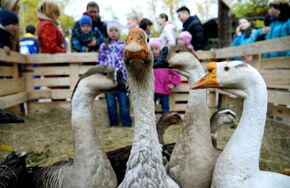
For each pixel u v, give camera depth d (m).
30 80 6.36
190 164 2.05
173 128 5.21
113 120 5.44
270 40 4.50
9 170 2.20
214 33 11.32
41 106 6.53
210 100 6.63
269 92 4.80
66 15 17.42
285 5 4.80
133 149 1.62
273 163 3.29
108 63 4.82
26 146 4.22
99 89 1.94
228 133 4.62
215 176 1.79
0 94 5.04
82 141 1.88
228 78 1.77
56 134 4.86
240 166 1.67
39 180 2.20
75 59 6.20
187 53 2.18
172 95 6.31
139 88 1.62
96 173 1.88
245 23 6.95
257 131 1.69
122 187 1.63
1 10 4.95
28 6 16.75
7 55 5.09
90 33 6.11
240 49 5.47
